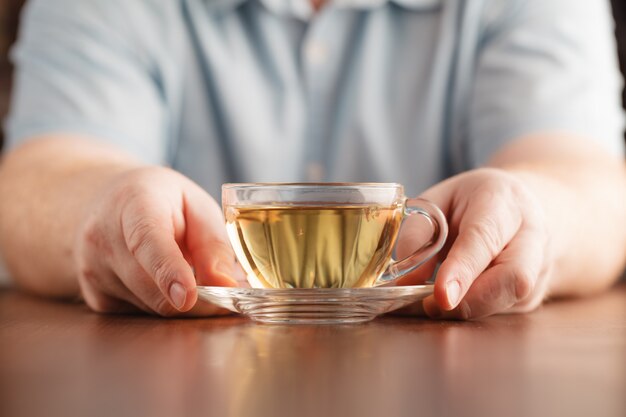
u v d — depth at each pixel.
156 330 0.53
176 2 1.27
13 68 2.04
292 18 1.29
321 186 0.53
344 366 0.40
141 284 0.57
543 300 0.69
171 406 0.33
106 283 0.60
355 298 0.52
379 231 0.54
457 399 0.34
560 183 0.76
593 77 1.14
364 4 1.28
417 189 1.28
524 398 0.34
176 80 1.27
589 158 0.90
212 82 1.29
